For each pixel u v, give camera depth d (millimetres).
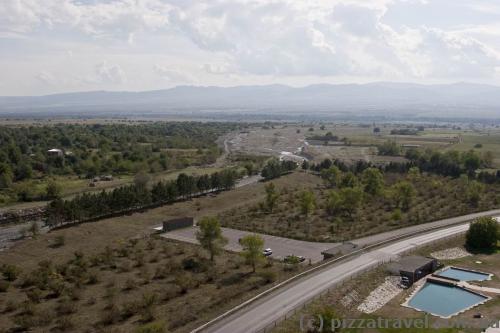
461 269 91875
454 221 126562
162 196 156625
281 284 78312
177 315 71375
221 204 162750
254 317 66250
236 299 75188
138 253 106500
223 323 64375
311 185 196125
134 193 147750
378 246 102125
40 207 154500
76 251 109250
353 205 138500
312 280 80750
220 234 102625
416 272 85500
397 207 148125
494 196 158625
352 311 71688
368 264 89438
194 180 170250
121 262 100688
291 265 94688
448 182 186500
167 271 93438
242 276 90812
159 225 134750
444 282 84375
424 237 109688
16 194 164125
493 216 131250
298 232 122812
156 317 71938
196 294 81812
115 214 143625
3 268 93250
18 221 142250
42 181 186625
